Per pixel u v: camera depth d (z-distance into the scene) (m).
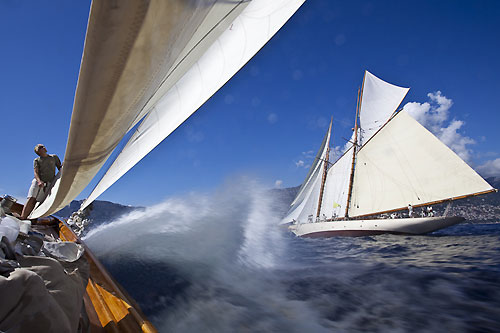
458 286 3.97
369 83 33.53
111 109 0.71
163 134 2.74
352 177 30.88
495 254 7.96
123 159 2.88
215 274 4.21
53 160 4.97
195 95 2.71
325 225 29.03
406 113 26.52
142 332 1.49
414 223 23.95
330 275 4.46
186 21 0.56
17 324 0.79
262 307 2.93
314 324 2.59
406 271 4.99
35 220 5.11
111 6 0.38
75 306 1.17
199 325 2.45
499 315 2.89
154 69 0.64
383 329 2.54
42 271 1.14
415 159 25.73
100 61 0.50
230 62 3.08
